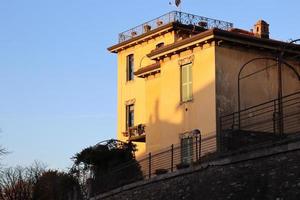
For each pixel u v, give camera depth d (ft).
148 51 171.12
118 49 179.93
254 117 115.75
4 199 202.18
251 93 117.80
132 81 173.88
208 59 115.96
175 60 123.95
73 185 143.84
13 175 206.18
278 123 97.30
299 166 69.51
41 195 181.78
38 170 228.84
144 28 173.78
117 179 118.93
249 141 102.47
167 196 94.02
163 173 98.37
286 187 70.74
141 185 102.83
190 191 88.22
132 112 172.65
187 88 120.67
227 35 115.14
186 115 119.34
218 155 88.07
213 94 113.60
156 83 133.39
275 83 121.39
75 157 141.28
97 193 125.90
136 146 146.82
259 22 134.10
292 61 124.98
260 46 118.73
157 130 128.26
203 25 167.84
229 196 79.61
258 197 74.69
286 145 71.77
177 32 164.35
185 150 113.70
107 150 137.59
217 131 108.68
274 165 73.26
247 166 77.71
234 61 117.19
